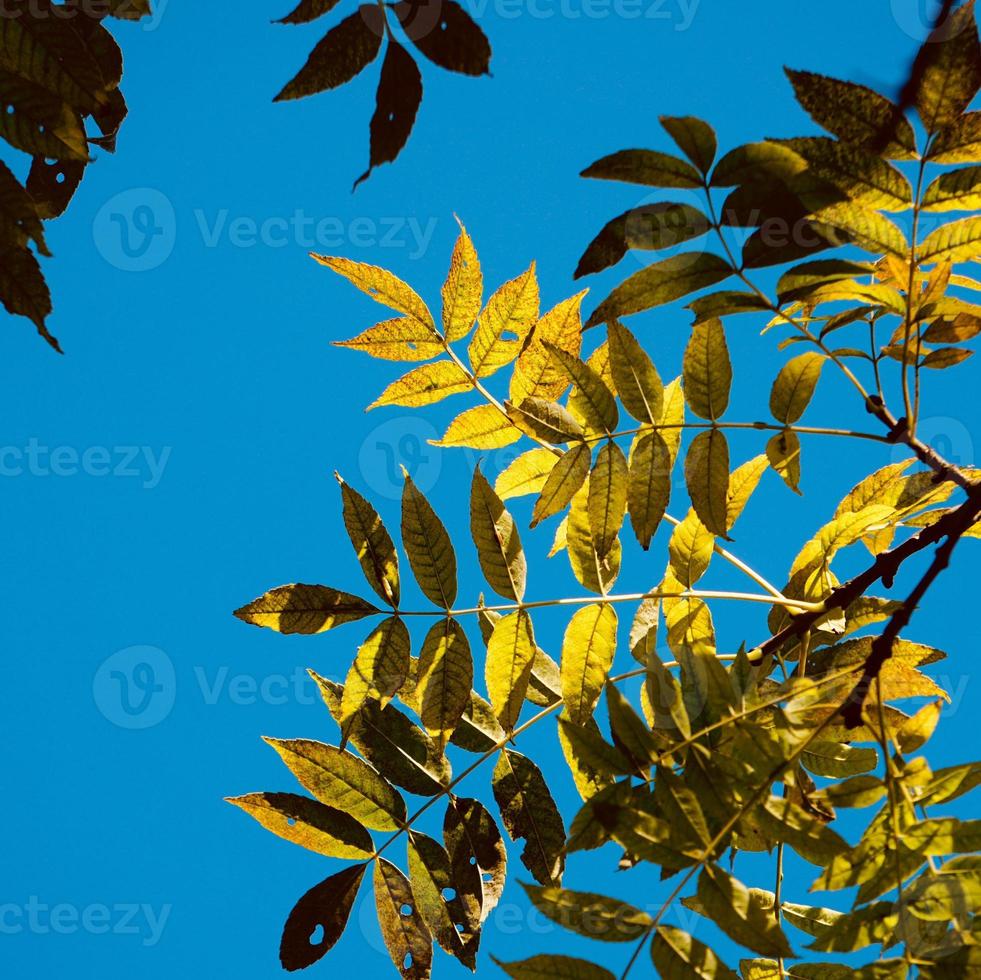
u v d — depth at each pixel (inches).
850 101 139.8
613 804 139.1
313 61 137.5
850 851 139.4
